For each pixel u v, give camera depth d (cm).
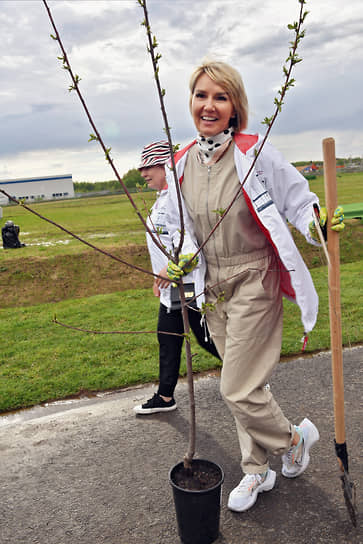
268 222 220
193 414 218
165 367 354
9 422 368
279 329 238
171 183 252
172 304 327
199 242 253
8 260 1048
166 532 234
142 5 158
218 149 232
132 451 311
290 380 406
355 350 467
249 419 228
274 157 224
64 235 1559
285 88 174
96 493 269
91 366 467
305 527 229
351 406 352
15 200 164
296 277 223
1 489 279
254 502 246
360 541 217
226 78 221
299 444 254
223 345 259
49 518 251
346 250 1105
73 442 326
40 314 693
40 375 452
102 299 770
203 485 214
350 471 271
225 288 241
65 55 161
